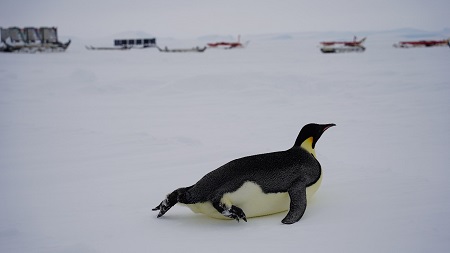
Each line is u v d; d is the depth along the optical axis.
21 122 10.02
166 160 6.22
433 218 3.62
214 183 3.68
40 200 4.62
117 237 3.51
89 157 6.57
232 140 7.86
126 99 14.02
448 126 8.74
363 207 3.95
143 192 4.79
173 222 3.84
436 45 52.06
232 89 15.34
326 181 4.81
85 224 3.86
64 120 10.41
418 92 14.04
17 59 34.91
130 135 8.10
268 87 15.13
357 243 3.20
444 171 5.61
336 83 16.25
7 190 5.02
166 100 13.68
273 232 3.47
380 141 7.57
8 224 3.91
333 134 8.27
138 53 48.72
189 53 48.16
